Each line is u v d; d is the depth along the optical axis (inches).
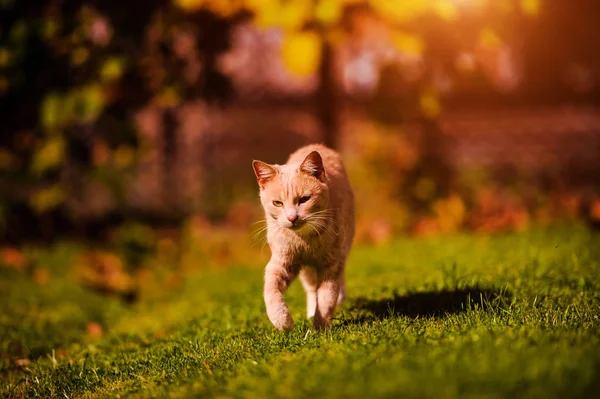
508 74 780.6
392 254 408.8
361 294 287.7
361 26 464.8
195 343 233.9
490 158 709.3
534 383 133.9
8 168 520.4
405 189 542.3
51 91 474.0
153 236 538.3
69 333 334.6
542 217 479.5
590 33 528.1
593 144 743.7
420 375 141.7
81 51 472.7
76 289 415.5
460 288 254.2
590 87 811.4
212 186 697.6
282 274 224.1
